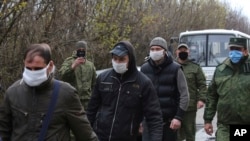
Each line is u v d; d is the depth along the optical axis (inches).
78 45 355.9
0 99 403.2
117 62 227.6
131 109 230.2
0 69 511.5
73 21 636.1
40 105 163.3
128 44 230.7
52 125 163.5
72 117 167.6
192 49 925.8
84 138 172.7
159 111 232.8
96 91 239.0
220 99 265.4
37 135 161.8
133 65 231.6
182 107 289.1
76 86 363.6
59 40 601.9
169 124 292.4
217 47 917.8
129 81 230.5
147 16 898.7
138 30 901.8
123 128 228.7
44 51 162.7
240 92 259.4
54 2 581.6
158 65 294.4
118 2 753.0
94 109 240.7
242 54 260.2
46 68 162.7
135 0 852.0
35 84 162.1
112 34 735.1
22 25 534.0
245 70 261.1
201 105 382.6
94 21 706.2
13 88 167.6
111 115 230.1
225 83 263.4
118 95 230.5
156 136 229.6
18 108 164.2
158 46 291.0
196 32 928.3
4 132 168.6
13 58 530.0
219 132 265.7
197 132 523.5
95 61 747.4
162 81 293.0
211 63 909.2
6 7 460.8
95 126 235.0
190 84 382.9
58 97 164.6
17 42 534.9
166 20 1191.6
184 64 390.3
